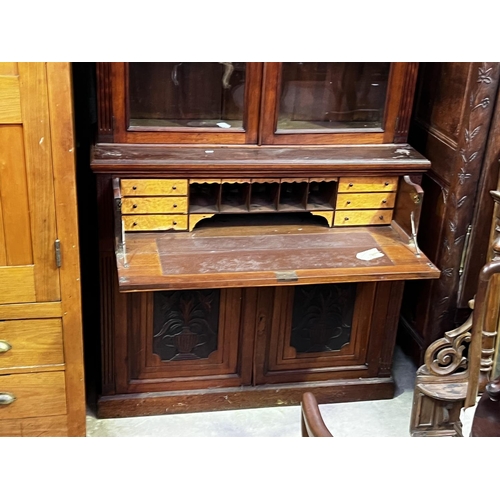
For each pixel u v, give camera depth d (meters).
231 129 2.47
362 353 2.79
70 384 2.29
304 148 2.54
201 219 2.51
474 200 2.59
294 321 2.67
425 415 2.34
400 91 2.55
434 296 2.77
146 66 2.37
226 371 2.71
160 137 2.44
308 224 2.60
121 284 2.14
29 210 2.04
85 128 2.78
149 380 2.66
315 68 2.47
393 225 2.60
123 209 2.39
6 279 2.10
